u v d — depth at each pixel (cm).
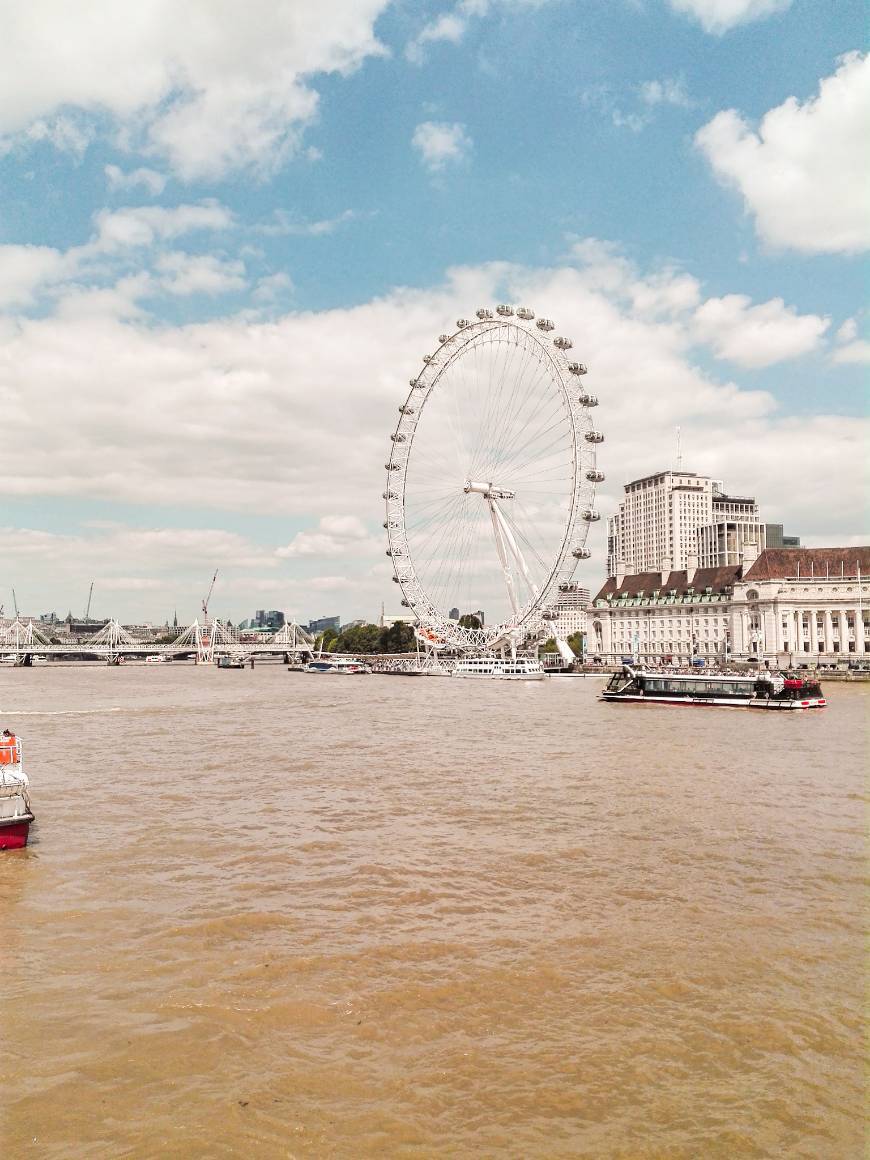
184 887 3397
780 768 6044
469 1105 1952
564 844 3991
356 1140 1827
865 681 17825
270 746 7438
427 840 4081
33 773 6028
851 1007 2378
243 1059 2131
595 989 2497
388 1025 2295
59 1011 2355
